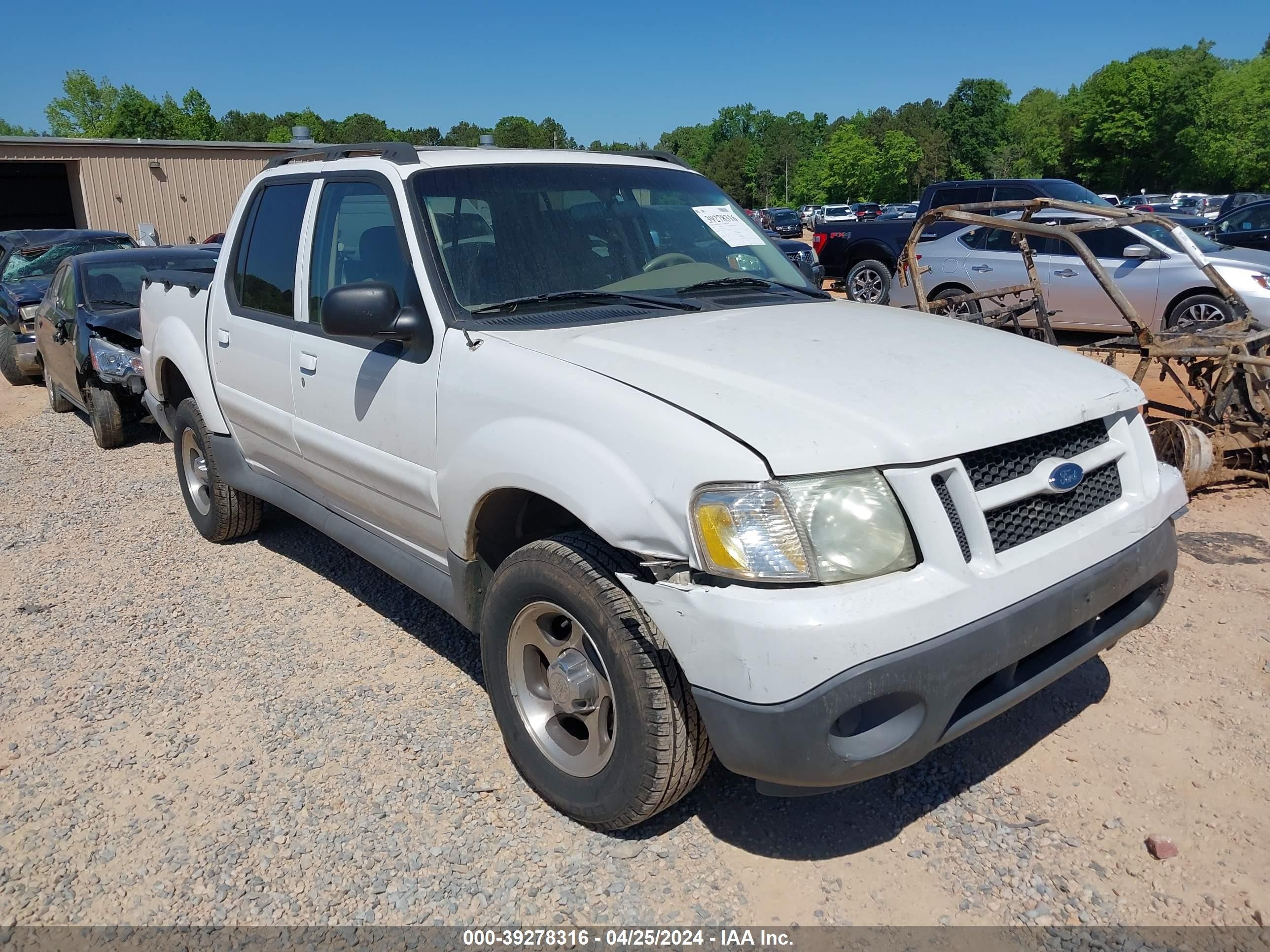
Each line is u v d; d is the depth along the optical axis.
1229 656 3.80
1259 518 5.43
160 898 2.67
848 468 2.29
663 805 2.65
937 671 2.27
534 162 3.79
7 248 12.98
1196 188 79.19
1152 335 5.92
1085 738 3.27
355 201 3.73
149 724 3.58
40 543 5.69
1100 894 2.57
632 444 2.46
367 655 4.07
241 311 4.47
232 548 5.43
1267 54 106.25
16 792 3.19
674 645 2.38
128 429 8.92
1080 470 2.63
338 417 3.69
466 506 3.00
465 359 3.02
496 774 3.18
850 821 2.90
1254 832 2.79
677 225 3.93
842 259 15.80
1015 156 103.50
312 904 2.62
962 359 2.86
